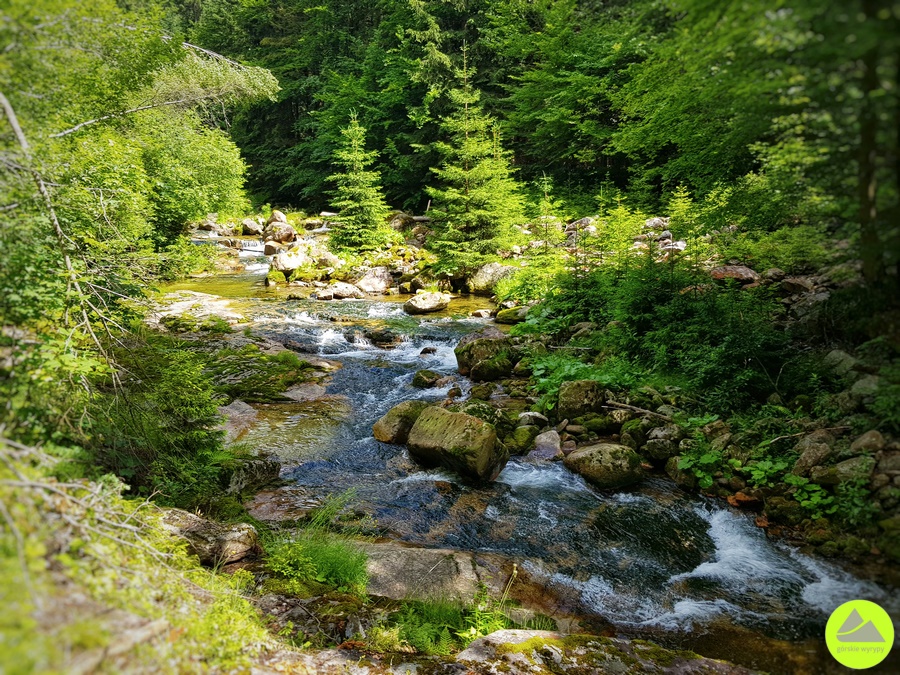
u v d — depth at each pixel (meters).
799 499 5.00
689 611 4.03
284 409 8.30
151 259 6.01
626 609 4.08
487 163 16.50
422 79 24.27
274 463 6.29
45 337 3.75
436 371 10.05
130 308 5.75
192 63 7.25
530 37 21.86
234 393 8.68
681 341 7.96
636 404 7.23
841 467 4.85
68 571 2.10
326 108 32.47
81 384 4.16
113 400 4.69
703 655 3.56
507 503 5.74
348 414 8.19
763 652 3.55
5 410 3.07
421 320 13.59
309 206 33.84
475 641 3.38
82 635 1.74
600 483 6.02
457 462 6.16
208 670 2.26
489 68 24.39
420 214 28.56
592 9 15.69
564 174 23.08
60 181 4.37
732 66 3.71
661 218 15.70
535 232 17.36
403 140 28.36
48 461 2.77
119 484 3.44
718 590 4.28
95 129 4.92
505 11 22.72
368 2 33.34
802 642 3.63
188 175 16.12
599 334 9.80
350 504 5.66
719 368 6.90
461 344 10.52
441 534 5.15
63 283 4.19
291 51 35.22
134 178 6.15
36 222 3.79
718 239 10.74
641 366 8.31
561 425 7.24
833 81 2.60
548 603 4.14
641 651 3.36
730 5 2.92
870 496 4.57
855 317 4.22
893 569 4.10
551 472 6.39
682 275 8.78
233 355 10.16
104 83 4.77
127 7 4.77
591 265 11.73
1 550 1.89
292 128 36.72
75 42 3.80
